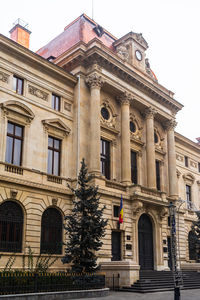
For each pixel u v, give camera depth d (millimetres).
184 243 44031
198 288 33406
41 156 31625
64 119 34625
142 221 38125
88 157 34406
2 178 27719
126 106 38938
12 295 19344
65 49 41219
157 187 44188
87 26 42344
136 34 43219
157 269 37625
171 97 45312
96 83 35719
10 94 30219
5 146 28859
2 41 29953
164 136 46062
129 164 37375
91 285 24453
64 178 32938
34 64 32750
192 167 56000
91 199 27281
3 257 26719
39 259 28984
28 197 29578
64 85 35469
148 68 45094
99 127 34906
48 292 21312
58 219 32000
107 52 38188
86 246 26094
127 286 28391
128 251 34562
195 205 53969
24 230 28750
